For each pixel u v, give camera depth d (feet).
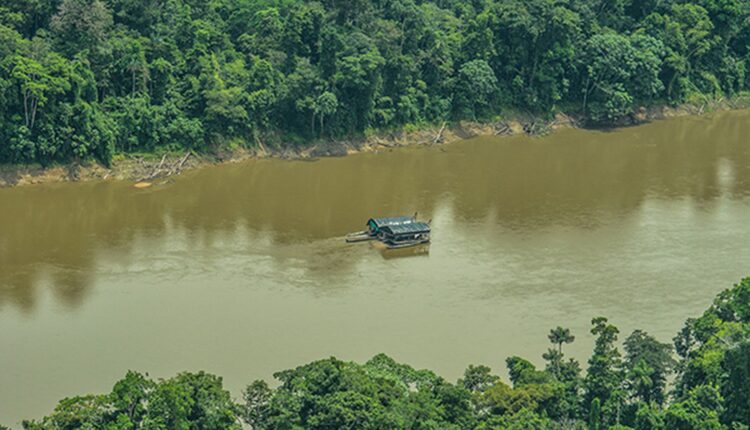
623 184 632.79
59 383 379.55
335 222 553.23
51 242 510.99
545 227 553.23
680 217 572.10
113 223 538.88
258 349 407.03
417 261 501.97
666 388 382.42
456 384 353.10
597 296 463.01
